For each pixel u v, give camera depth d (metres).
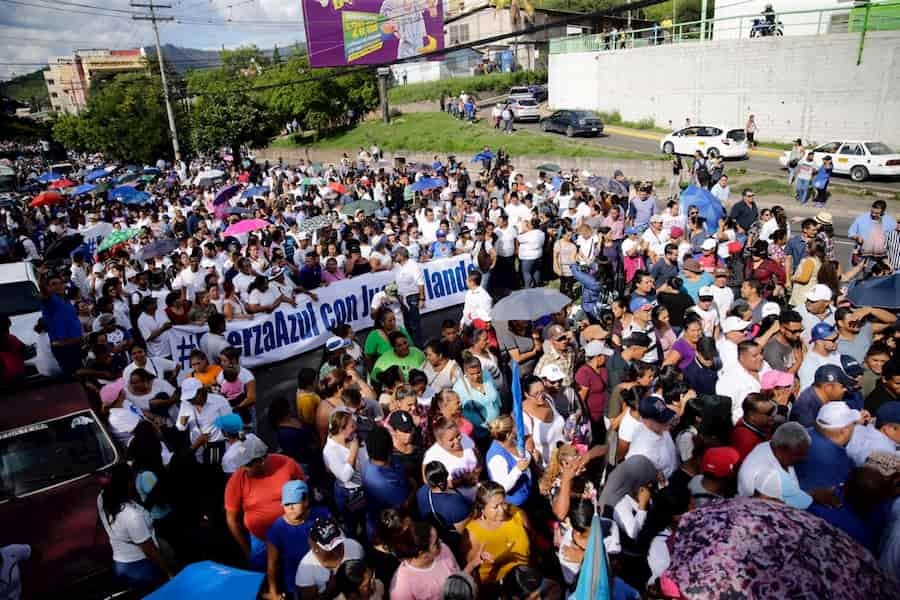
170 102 39.28
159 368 7.30
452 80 52.47
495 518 4.25
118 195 22.36
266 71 47.62
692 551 2.43
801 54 29.81
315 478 6.22
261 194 22.23
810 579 2.20
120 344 8.70
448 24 56.78
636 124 38.44
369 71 44.94
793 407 5.45
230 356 6.96
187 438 6.29
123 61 118.25
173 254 13.07
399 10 44.28
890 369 5.46
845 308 6.72
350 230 14.10
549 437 5.67
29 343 9.08
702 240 10.70
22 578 4.77
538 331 7.90
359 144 42.56
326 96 45.06
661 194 24.31
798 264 9.28
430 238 14.87
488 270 12.88
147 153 42.22
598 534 3.30
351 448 5.36
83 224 20.41
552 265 14.22
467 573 3.81
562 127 35.88
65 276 11.91
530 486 5.27
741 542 2.35
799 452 4.05
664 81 36.34
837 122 29.25
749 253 10.00
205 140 41.34
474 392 6.37
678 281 8.32
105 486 4.89
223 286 10.26
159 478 5.64
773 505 2.55
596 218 13.59
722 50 32.88
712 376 6.47
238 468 5.19
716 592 2.25
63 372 8.76
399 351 7.35
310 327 11.02
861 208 19.86
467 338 7.55
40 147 78.25
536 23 54.41
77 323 8.98
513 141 34.56
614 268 12.20
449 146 36.34
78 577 4.88
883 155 22.84
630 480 4.46
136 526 4.74
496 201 16.58
